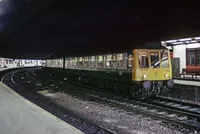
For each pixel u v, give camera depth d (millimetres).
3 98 14375
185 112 13266
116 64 21078
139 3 13422
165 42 25953
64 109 14086
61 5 14727
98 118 12586
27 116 9867
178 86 18938
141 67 18406
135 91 18969
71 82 32844
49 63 50062
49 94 22031
